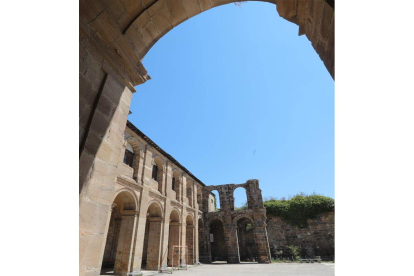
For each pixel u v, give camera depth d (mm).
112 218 22828
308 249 28797
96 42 4055
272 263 26500
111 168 4082
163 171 22312
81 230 3215
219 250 32312
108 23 4234
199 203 31516
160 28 5359
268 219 31953
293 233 30188
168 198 21922
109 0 4270
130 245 15609
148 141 19750
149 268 18703
